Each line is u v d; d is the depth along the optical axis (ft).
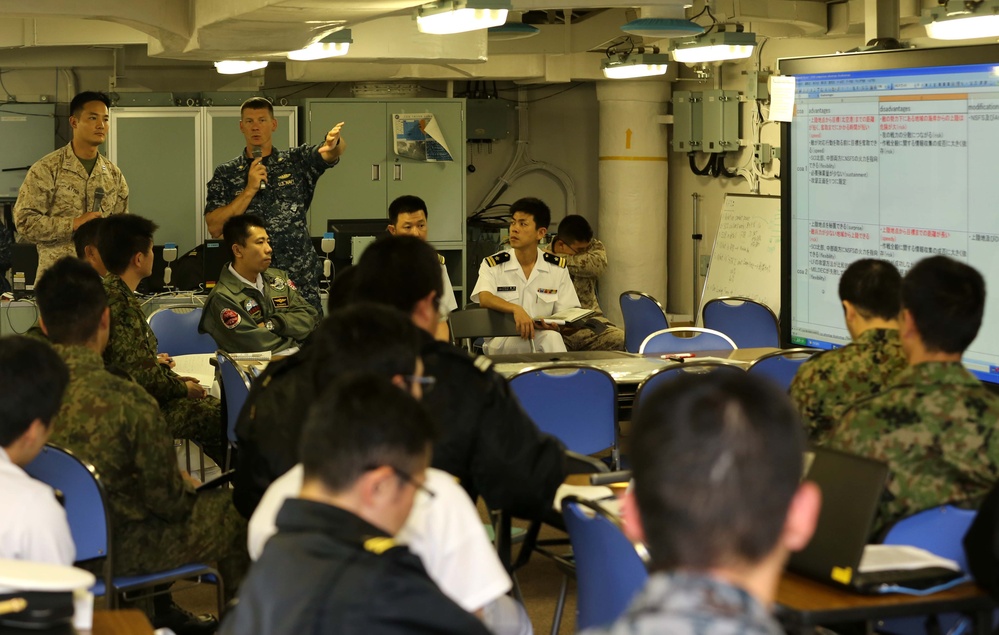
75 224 21.95
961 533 8.82
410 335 7.32
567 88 38.86
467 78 34.24
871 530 8.18
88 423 10.48
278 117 32.48
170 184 31.99
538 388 14.83
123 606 12.55
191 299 25.89
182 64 34.94
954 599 7.89
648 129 35.55
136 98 31.81
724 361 17.15
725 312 22.99
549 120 39.04
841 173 17.44
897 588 7.89
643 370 16.66
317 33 20.17
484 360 8.87
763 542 3.55
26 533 7.61
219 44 21.18
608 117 35.76
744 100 32.63
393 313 7.40
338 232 30.35
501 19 17.26
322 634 4.91
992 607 7.97
